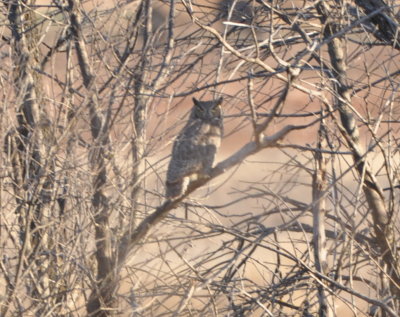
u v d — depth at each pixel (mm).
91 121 10852
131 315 10727
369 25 13000
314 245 11891
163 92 12023
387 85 12797
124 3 12203
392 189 11539
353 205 11453
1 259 10852
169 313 10828
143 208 11461
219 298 12156
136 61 12484
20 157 11602
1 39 13023
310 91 9914
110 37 11531
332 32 12266
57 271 11211
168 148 12086
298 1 14406
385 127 13070
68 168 10578
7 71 11430
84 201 10758
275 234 12492
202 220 12664
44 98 11297
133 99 11594
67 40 13031
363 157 10898
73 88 11852
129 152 10742
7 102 10758
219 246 13086
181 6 14930
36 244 11547
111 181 10422
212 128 11180
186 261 10656
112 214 11039
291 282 12203
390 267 11805
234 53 9719
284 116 11742
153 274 10797
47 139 11266
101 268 10742
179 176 10945
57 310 10984
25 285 11195
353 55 12492
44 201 11328
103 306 10461
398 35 12227
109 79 11258
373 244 12398
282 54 14539
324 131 12031
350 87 12133
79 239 10789
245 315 12172
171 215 11359
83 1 12883
